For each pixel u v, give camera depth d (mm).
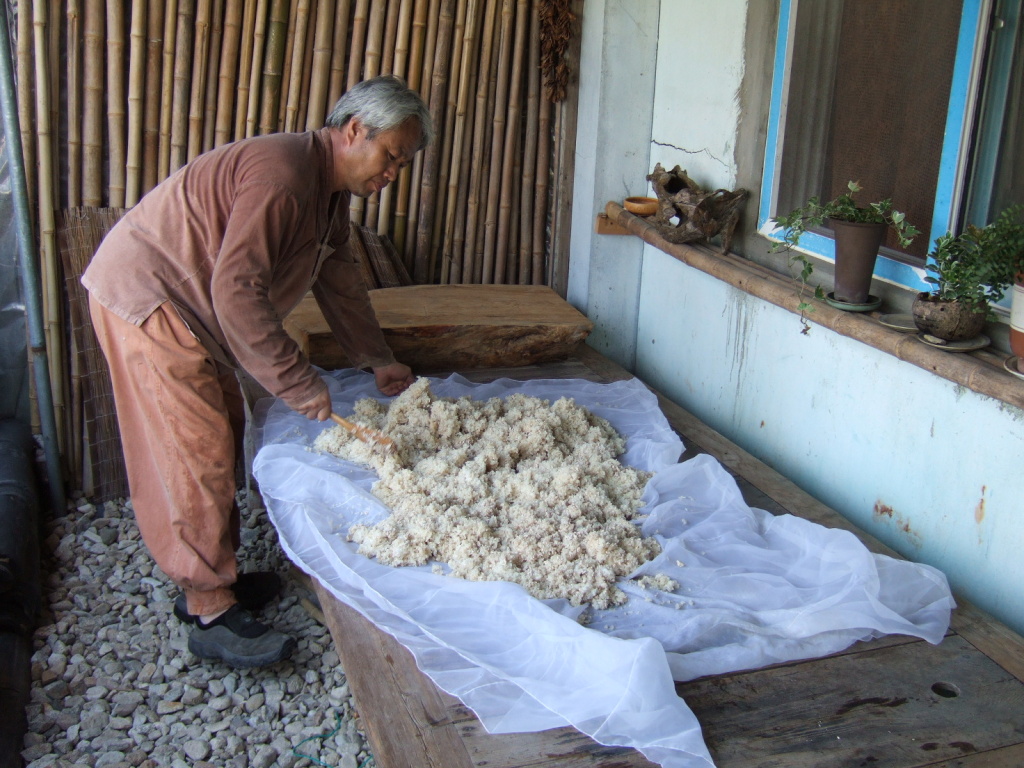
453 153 4141
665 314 4051
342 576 2186
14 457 3439
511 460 2711
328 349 3322
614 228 4102
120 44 3521
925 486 2580
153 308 2268
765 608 2107
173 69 3617
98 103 3547
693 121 3719
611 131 4008
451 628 2020
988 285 2408
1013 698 1901
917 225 2646
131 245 2303
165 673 2717
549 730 1768
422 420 2770
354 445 2674
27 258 3340
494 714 1789
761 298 3184
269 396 3213
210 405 2389
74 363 3666
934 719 1832
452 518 2342
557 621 1926
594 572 2152
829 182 3047
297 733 2496
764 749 1738
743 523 2445
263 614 2941
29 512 3180
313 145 2297
